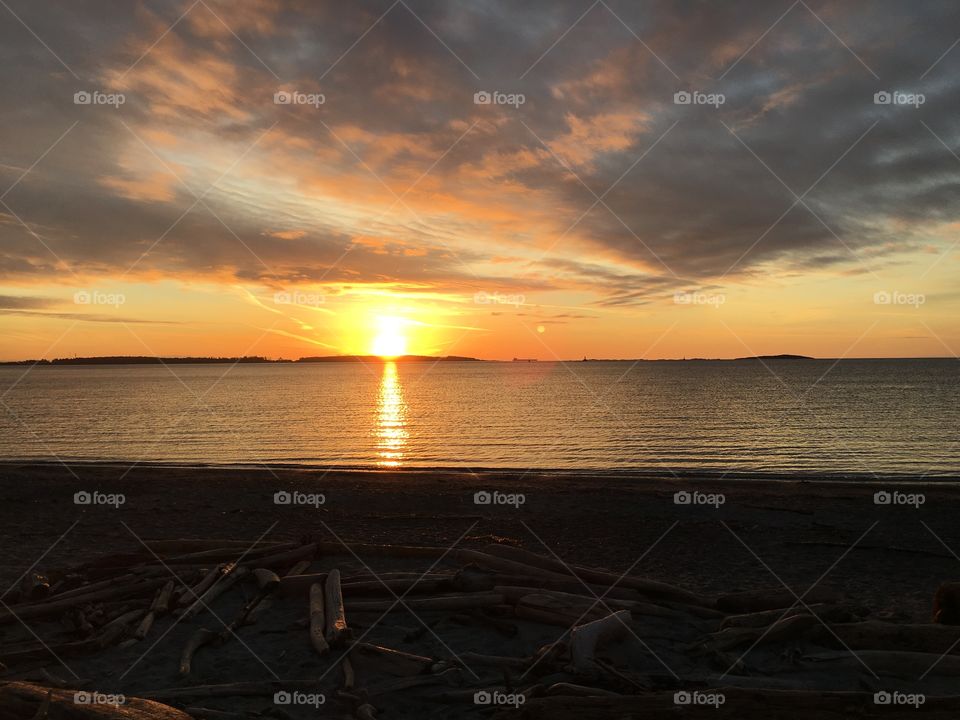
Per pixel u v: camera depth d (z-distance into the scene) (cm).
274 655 659
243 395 8600
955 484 1931
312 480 2053
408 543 1222
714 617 776
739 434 3791
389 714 537
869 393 7562
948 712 475
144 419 5047
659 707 489
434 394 8644
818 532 1337
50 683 581
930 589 948
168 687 589
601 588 853
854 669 605
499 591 795
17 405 6638
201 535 1296
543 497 1750
